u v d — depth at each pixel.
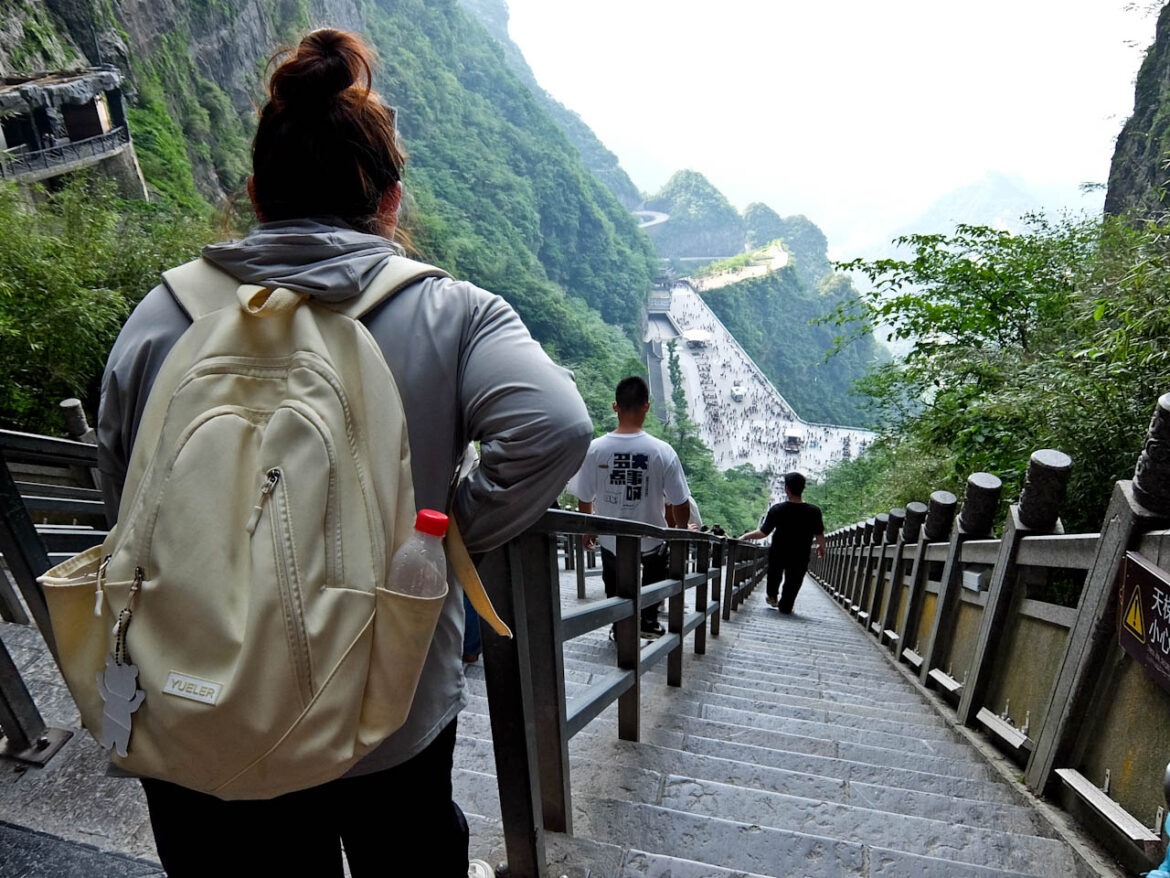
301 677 0.77
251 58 56.91
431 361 0.93
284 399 0.84
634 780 2.52
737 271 188.50
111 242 9.61
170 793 0.93
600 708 2.26
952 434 6.48
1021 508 3.27
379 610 0.82
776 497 78.38
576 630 2.00
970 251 7.67
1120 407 3.54
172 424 0.83
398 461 0.86
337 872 1.04
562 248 140.75
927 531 5.35
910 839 2.31
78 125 22.69
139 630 0.80
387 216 1.09
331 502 0.81
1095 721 2.45
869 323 8.11
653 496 4.25
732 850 2.10
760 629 7.80
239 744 0.78
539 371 0.92
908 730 3.72
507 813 1.69
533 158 141.00
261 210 1.03
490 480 0.93
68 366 7.74
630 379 4.19
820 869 2.05
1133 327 3.50
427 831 1.06
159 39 42.62
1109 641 2.40
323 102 0.97
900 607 6.42
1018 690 3.20
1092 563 2.54
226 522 0.80
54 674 2.76
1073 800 2.51
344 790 0.97
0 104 19.17
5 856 1.77
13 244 7.49
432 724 1.00
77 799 2.01
